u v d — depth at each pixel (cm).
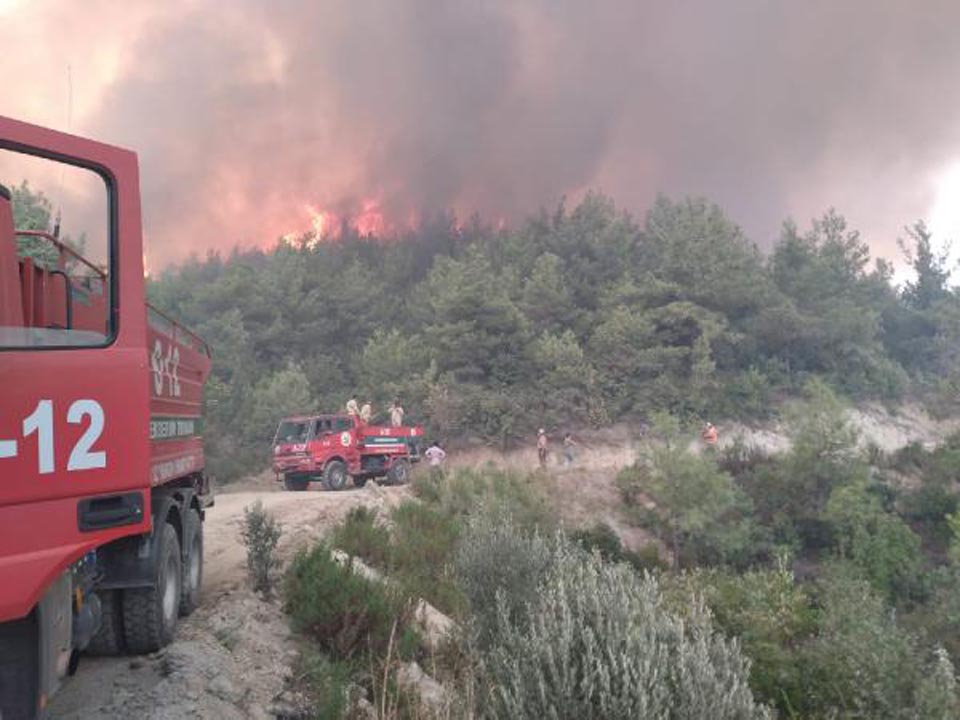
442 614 1006
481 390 6066
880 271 10181
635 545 4428
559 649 458
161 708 492
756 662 805
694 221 9325
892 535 4028
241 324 6800
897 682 679
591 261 9406
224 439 5122
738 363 7212
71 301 464
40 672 391
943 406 7556
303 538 1198
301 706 581
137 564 580
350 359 7606
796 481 4797
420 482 2786
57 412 398
